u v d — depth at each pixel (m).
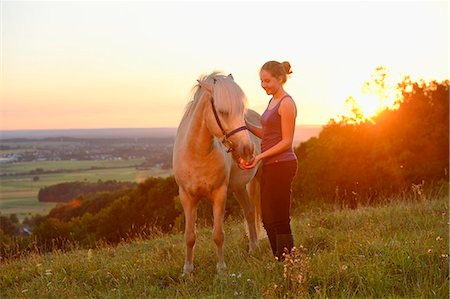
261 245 5.98
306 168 30.30
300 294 3.77
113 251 7.41
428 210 7.00
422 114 30.73
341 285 4.02
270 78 4.70
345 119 32.16
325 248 5.28
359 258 4.46
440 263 4.14
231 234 7.20
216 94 4.52
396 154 28.66
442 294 3.64
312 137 35.75
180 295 4.29
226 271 4.79
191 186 5.04
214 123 4.62
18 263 6.89
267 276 4.26
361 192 27.36
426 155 28.42
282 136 4.67
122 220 31.80
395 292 3.83
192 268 5.09
